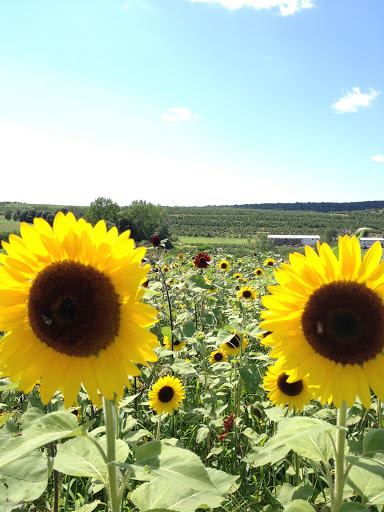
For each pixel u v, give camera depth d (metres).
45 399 2.46
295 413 4.66
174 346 7.52
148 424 5.65
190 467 2.11
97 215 95.00
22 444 1.95
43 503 3.96
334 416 4.56
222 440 4.84
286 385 4.54
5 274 2.50
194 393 6.61
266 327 2.93
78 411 4.94
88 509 2.94
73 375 2.45
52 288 2.38
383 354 2.72
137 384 6.29
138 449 2.30
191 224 165.62
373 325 2.70
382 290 2.78
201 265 11.36
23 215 110.50
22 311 2.55
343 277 2.84
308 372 2.81
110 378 2.39
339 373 2.75
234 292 11.31
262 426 5.33
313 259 2.88
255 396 5.79
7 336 2.52
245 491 4.16
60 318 2.37
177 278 10.00
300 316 2.91
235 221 177.38
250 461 3.82
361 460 2.41
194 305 9.67
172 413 5.36
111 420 2.43
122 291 2.38
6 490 2.30
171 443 3.63
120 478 2.95
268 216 198.50
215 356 7.12
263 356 5.66
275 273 2.95
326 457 2.90
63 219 2.51
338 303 2.74
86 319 2.36
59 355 2.49
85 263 2.44
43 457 2.48
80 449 2.73
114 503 2.40
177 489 2.56
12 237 2.46
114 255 2.42
